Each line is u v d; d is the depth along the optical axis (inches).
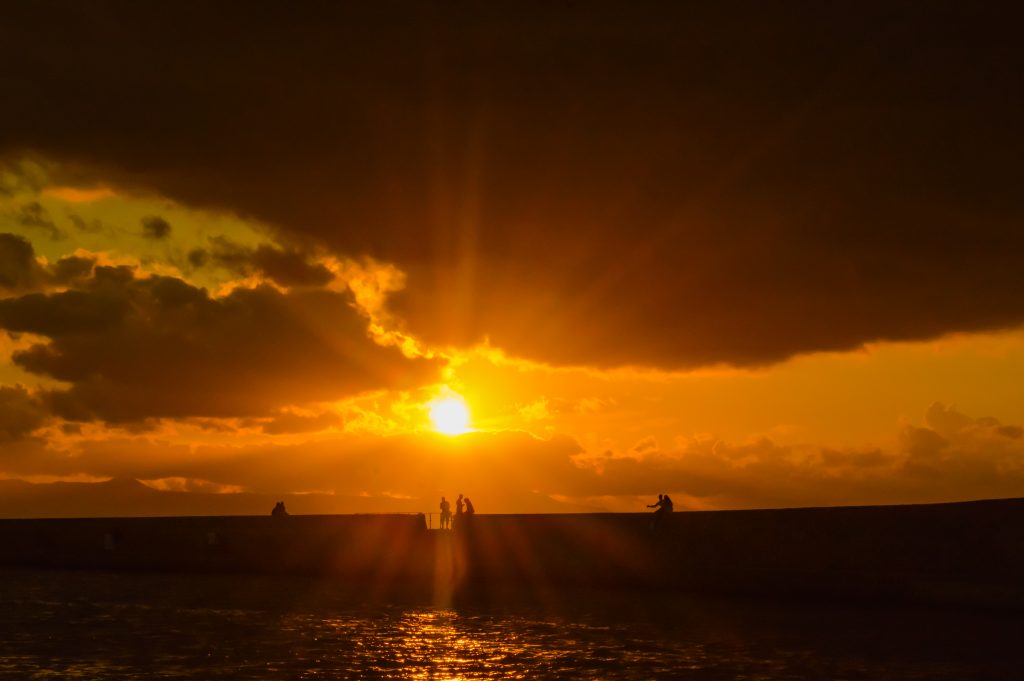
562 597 1633.9
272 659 1163.3
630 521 1691.7
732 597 1577.3
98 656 1190.9
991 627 1294.3
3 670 1114.1
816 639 1238.9
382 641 1270.9
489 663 1131.9
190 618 1475.1
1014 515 1384.1
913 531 1459.2
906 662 1105.4
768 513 1578.5
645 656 1160.2
